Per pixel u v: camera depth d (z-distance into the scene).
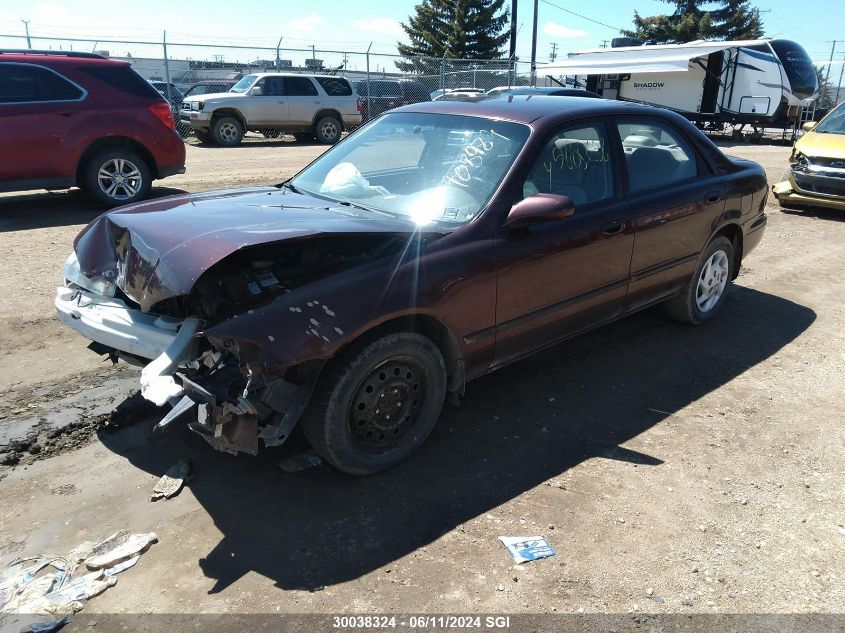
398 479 3.24
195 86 21.45
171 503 3.02
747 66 22.34
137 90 8.84
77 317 3.37
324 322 2.82
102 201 8.83
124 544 2.73
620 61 23.53
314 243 3.06
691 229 4.72
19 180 8.14
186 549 2.73
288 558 2.69
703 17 48.41
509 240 3.49
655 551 2.79
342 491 3.13
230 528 2.86
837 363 4.71
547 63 25.97
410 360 3.20
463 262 3.28
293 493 3.11
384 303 2.99
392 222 3.31
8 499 3.01
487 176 3.64
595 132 4.13
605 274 4.11
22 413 3.68
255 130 19.16
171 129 9.19
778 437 3.71
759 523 2.98
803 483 3.29
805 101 23.12
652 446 3.58
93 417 3.67
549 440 3.62
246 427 2.70
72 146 8.34
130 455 3.38
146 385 2.74
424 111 4.31
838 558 2.78
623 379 4.38
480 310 3.41
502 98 4.41
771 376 4.48
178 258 2.81
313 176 4.25
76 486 3.12
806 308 5.87
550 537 2.85
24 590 2.48
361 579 2.59
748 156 18.42
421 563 2.68
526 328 3.72
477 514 2.99
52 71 8.20
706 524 2.96
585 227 3.88
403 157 4.03
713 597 2.55
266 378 2.68
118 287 3.40
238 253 2.94
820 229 9.09
